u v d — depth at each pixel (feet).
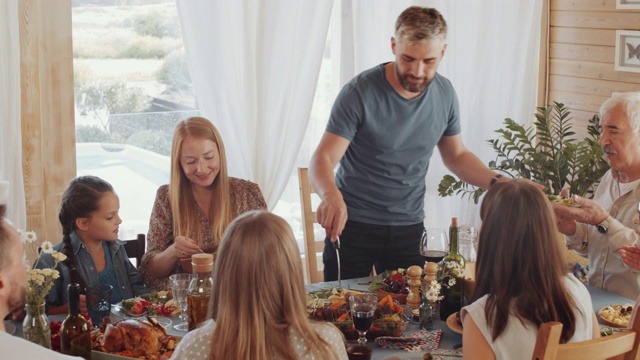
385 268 10.46
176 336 7.24
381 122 9.83
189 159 9.07
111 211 8.48
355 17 13.78
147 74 12.92
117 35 12.56
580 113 15.11
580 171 13.32
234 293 5.16
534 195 5.94
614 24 14.11
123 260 8.91
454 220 8.14
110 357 6.77
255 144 13.07
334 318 7.57
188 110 13.34
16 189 10.97
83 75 12.42
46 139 11.40
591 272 9.48
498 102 15.26
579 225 9.37
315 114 14.20
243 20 12.60
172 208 9.36
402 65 9.35
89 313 7.63
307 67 13.10
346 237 10.24
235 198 9.62
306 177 11.39
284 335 5.19
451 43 14.67
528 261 5.88
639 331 6.01
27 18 10.93
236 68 12.68
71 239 8.48
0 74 10.67
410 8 9.43
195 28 12.41
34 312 6.85
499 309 5.92
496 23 14.96
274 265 5.16
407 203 10.24
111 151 12.89
